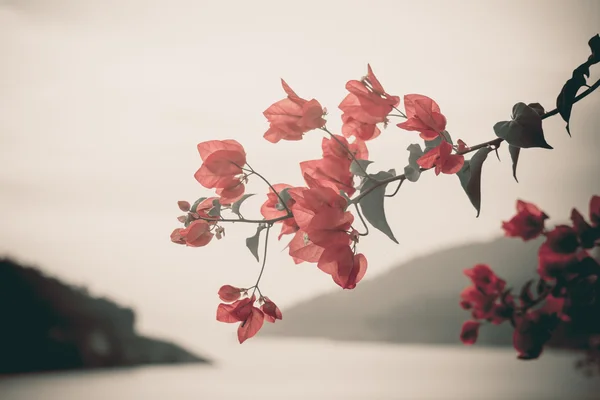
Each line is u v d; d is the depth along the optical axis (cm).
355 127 73
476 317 85
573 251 81
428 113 69
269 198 75
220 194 72
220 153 72
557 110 69
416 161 68
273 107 72
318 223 66
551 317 81
